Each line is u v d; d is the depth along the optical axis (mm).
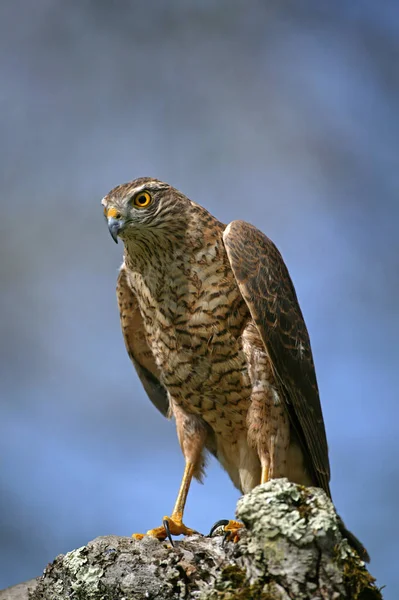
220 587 6574
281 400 10781
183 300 10742
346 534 6746
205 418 11234
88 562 7543
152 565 7379
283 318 11070
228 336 10750
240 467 11242
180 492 10969
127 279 11477
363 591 6289
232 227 11023
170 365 11086
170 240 10664
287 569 6328
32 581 8297
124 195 10656
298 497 6578
